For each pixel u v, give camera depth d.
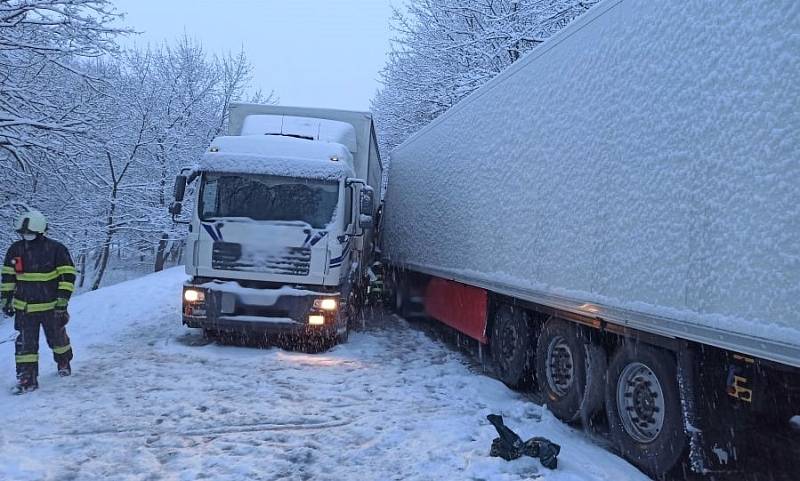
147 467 4.09
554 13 13.98
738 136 3.29
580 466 4.33
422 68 18.97
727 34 3.45
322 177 8.30
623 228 4.36
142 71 26.27
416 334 10.23
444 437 4.77
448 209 8.89
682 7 3.88
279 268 8.05
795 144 2.91
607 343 5.09
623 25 4.57
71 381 6.23
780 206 2.98
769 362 3.32
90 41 13.70
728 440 3.83
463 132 8.41
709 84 3.56
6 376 6.45
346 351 8.41
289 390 6.16
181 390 6.00
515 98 6.59
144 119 23.97
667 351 4.20
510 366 6.90
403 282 12.34
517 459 4.23
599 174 4.73
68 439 4.57
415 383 6.69
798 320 2.82
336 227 8.24
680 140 3.79
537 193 5.86
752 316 3.10
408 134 21.17
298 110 10.66
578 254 5.00
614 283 4.43
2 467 3.95
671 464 4.09
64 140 14.75
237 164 8.21
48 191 18.08
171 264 34.22
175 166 25.12
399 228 12.63
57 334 6.27
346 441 4.71
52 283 6.11
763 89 3.14
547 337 5.98
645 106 4.19
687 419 3.85
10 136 12.76
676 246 3.76
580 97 5.13
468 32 16.61
